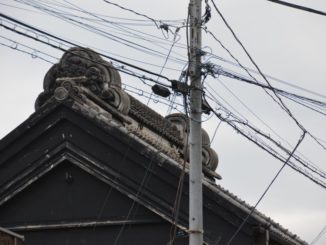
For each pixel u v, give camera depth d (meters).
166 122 32.62
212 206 23.70
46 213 25.58
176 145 32.97
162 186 24.28
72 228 25.28
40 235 25.61
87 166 25.14
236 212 23.41
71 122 25.42
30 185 25.75
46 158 25.58
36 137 25.69
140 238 24.50
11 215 25.97
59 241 25.31
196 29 21.41
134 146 24.56
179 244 23.83
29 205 25.86
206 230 23.67
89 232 25.12
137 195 24.50
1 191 25.88
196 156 20.61
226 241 23.44
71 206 25.36
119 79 28.28
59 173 25.77
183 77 21.06
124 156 24.78
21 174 25.75
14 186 25.81
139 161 24.56
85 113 25.14
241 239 23.39
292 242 25.77
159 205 24.19
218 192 23.67
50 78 27.28
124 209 24.78
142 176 24.52
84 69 27.25
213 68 21.22
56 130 25.66
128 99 28.47
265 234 23.38
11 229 25.75
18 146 25.81
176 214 22.97
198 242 20.14
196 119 20.84
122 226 24.77
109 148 25.00
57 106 25.44
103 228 25.02
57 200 25.58
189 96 20.97
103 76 27.50
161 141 31.73
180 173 23.95
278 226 25.16
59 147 25.47
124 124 28.31
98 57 27.59
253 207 23.33
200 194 20.41
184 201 23.89
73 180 25.53
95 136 25.09
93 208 25.12
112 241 24.77
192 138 20.73
